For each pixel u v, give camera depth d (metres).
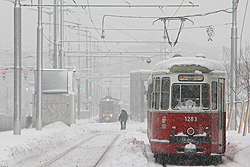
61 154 26.80
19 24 35.03
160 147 21.92
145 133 49.59
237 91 46.25
